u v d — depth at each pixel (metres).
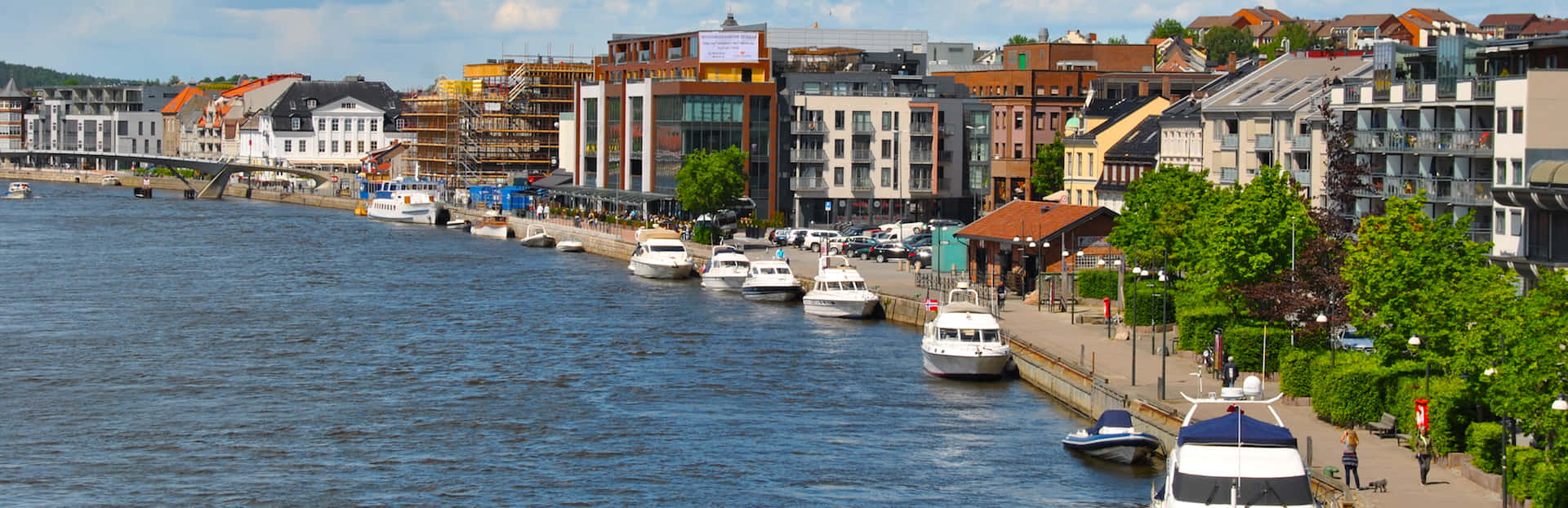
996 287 140.62
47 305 153.25
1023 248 145.25
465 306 153.62
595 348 125.75
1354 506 66.94
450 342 128.88
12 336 131.38
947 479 83.56
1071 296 134.50
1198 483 65.88
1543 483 61.53
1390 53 131.50
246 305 154.38
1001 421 96.88
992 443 91.00
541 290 169.75
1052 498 79.62
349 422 97.62
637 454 89.44
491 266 198.25
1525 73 113.75
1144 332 117.88
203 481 84.06
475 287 172.62
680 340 130.38
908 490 81.50
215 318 144.25
